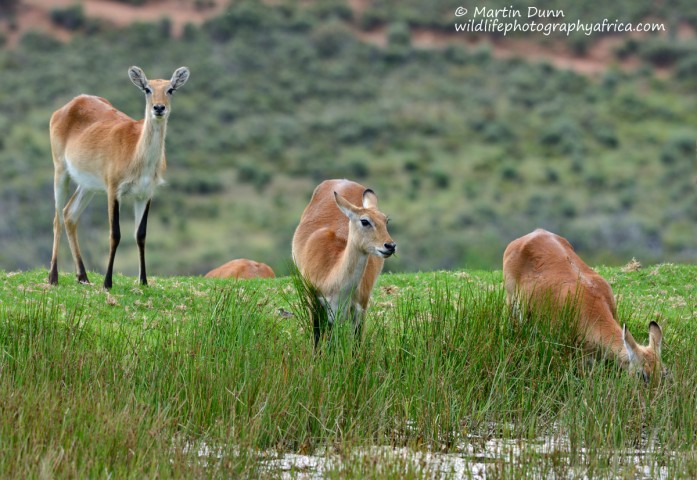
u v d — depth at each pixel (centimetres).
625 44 18525
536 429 2636
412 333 2969
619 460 2447
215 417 2569
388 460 2259
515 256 3200
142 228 3894
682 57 18050
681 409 2694
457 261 10475
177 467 2155
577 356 2939
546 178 13538
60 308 3316
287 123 14988
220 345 2838
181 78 3859
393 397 2689
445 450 2520
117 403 2502
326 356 2772
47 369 2656
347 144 14900
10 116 13762
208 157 13775
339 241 3025
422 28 19412
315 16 19075
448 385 2738
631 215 11919
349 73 17238
